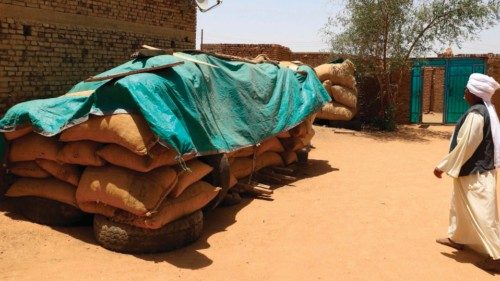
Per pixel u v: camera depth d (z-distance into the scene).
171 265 4.94
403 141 15.23
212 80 7.30
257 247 5.56
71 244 5.36
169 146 4.96
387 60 17.64
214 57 7.95
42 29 7.41
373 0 17.09
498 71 19.06
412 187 8.75
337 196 7.96
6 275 4.53
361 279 4.78
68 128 5.46
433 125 19.83
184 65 6.73
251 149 7.86
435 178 9.60
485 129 5.05
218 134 6.85
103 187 5.24
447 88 19.83
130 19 9.63
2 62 6.74
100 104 5.37
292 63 11.03
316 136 14.90
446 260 5.31
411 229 6.32
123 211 5.26
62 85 7.90
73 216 5.85
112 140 5.21
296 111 9.15
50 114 5.79
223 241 5.73
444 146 14.49
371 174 9.88
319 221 6.57
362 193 8.21
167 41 10.96
